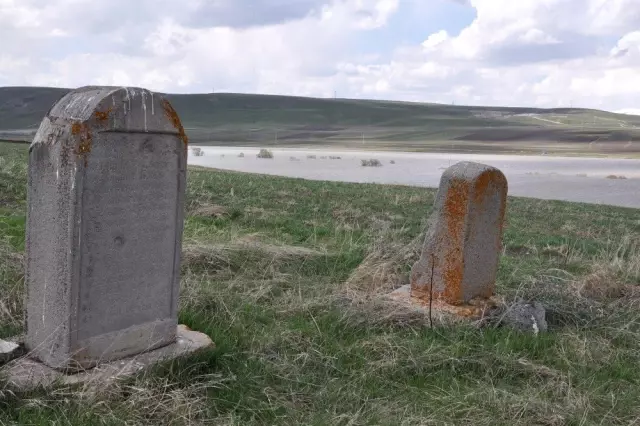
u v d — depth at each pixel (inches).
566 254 411.2
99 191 173.0
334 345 216.7
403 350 213.3
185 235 363.6
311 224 470.9
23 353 184.4
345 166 1899.6
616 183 1473.9
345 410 173.9
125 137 178.1
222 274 293.4
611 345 240.5
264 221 463.5
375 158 2508.6
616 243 506.0
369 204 663.1
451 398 182.9
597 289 317.1
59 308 172.6
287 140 5054.1
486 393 185.5
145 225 189.2
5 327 205.9
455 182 265.1
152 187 189.2
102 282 178.5
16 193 476.1
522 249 458.9
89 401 156.9
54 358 174.6
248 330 225.6
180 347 198.8
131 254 186.2
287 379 186.7
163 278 197.8
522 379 203.5
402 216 591.5
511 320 253.4
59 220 169.2
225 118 6968.5
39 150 172.2
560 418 173.3
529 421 173.3
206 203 512.4
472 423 170.6
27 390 161.5
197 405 163.5
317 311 252.5
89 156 167.8
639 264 367.6
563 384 194.5
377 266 316.8
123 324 186.9
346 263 336.8
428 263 274.4
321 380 190.7
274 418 167.2
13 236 309.4
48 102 4790.8
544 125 7278.5
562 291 300.5
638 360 227.9
